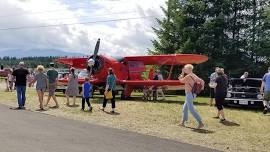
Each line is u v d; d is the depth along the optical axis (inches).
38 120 486.9
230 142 409.1
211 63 1333.7
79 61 1031.6
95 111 614.9
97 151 317.1
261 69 1406.3
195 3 1375.5
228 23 1405.0
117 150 326.3
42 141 344.5
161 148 349.7
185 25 1405.0
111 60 877.8
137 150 332.5
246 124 527.8
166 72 1391.5
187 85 480.1
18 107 635.5
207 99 920.3
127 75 919.0
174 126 493.7
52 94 666.8
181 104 745.0
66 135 383.9
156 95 849.5
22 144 325.7
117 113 598.5
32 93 936.9
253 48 1405.0
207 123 521.0
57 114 571.2
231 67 1409.9
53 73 664.4
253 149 382.6
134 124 498.0
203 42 1331.2
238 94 694.5
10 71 1016.2
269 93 626.2
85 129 433.4
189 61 924.0
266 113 639.1
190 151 346.6
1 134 367.6
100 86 906.1
